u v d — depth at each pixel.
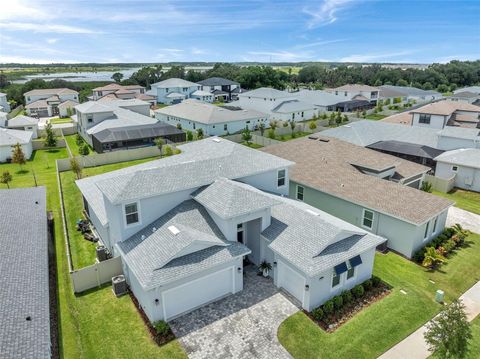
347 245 17.84
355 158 30.72
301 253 17.08
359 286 17.86
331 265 16.39
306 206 22.84
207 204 18.72
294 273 17.25
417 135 41.53
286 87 133.12
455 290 18.56
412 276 19.77
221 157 23.28
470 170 33.09
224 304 17.25
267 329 15.55
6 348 11.15
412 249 21.55
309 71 158.62
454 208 29.55
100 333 15.30
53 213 27.44
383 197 23.88
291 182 28.83
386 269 20.48
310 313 16.55
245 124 59.62
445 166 34.78
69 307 16.92
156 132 48.66
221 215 17.52
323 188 26.16
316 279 16.27
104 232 21.53
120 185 18.45
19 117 59.84
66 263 20.75
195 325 15.80
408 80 131.25
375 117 75.25
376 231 23.44
